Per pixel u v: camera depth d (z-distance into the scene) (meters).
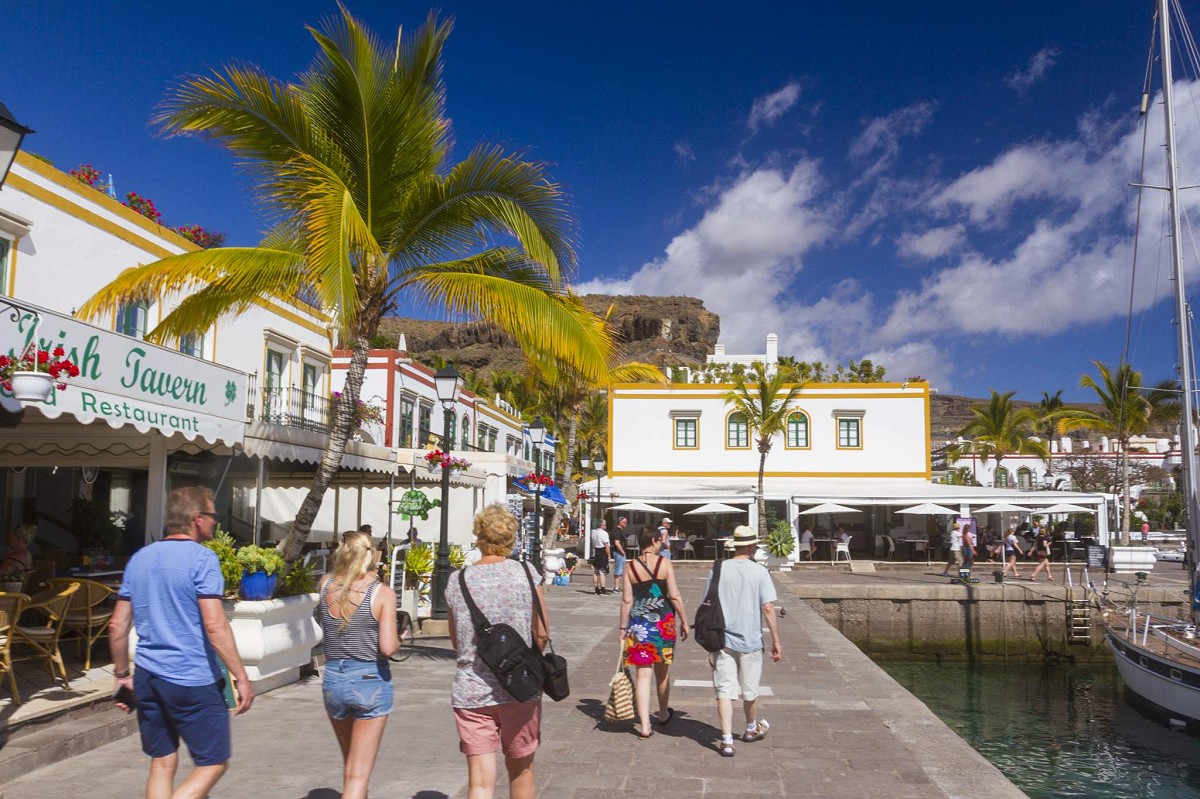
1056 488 49.31
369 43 10.83
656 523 39.28
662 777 6.33
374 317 11.14
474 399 38.38
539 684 4.39
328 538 23.66
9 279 11.76
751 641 7.08
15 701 7.01
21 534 10.62
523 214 11.31
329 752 6.81
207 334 16.28
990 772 6.48
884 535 39.81
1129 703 19.19
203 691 4.14
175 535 4.34
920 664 25.28
